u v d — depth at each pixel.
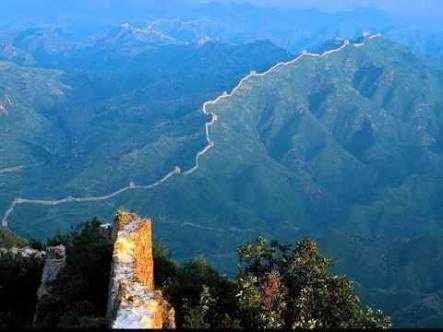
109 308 27.30
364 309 35.19
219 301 34.78
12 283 40.53
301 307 33.47
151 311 23.28
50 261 39.00
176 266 41.09
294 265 36.03
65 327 29.92
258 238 38.66
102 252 36.97
